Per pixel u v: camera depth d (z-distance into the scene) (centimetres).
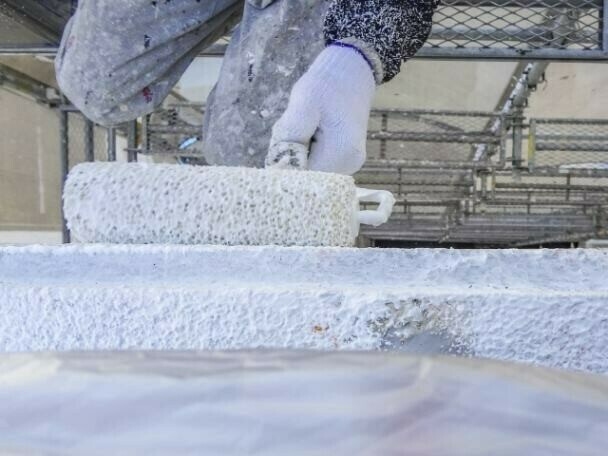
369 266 70
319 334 61
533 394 45
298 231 81
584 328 59
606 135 387
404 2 116
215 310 62
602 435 41
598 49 236
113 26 147
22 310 64
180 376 47
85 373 47
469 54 240
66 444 40
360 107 116
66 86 163
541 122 351
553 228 488
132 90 162
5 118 345
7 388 45
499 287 65
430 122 386
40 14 257
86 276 69
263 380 46
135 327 63
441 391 46
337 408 44
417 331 60
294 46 139
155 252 70
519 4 237
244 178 82
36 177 378
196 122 384
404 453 39
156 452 39
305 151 113
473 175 396
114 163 84
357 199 105
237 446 40
